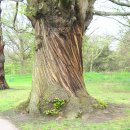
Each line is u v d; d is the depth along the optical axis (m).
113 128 9.32
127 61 49.62
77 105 11.27
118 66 53.09
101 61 55.19
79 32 12.10
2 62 24.58
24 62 49.03
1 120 11.34
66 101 11.38
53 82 11.84
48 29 11.98
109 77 37.97
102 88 24.69
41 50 12.12
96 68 55.47
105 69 54.56
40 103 11.76
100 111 11.44
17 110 12.62
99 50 54.31
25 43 44.50
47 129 9.59
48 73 11.93
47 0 11.54
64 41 11.94
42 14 11.84
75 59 12.03
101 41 50.38
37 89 12.02
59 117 11.07
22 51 46.78
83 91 11.92
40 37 12.12
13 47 47.47
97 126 9.66
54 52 11.94
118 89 23.78
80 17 11.91
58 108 11.33
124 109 12.42
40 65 12.09
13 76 43.62
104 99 16.61
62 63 11.90
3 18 26.72
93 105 11.50
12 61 50.16
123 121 10.30
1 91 23.05
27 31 21.42
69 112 11.10
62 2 11.17
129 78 35.75
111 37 39.28
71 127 9.70
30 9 11.93
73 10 11.58
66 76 11.84
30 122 10.77
